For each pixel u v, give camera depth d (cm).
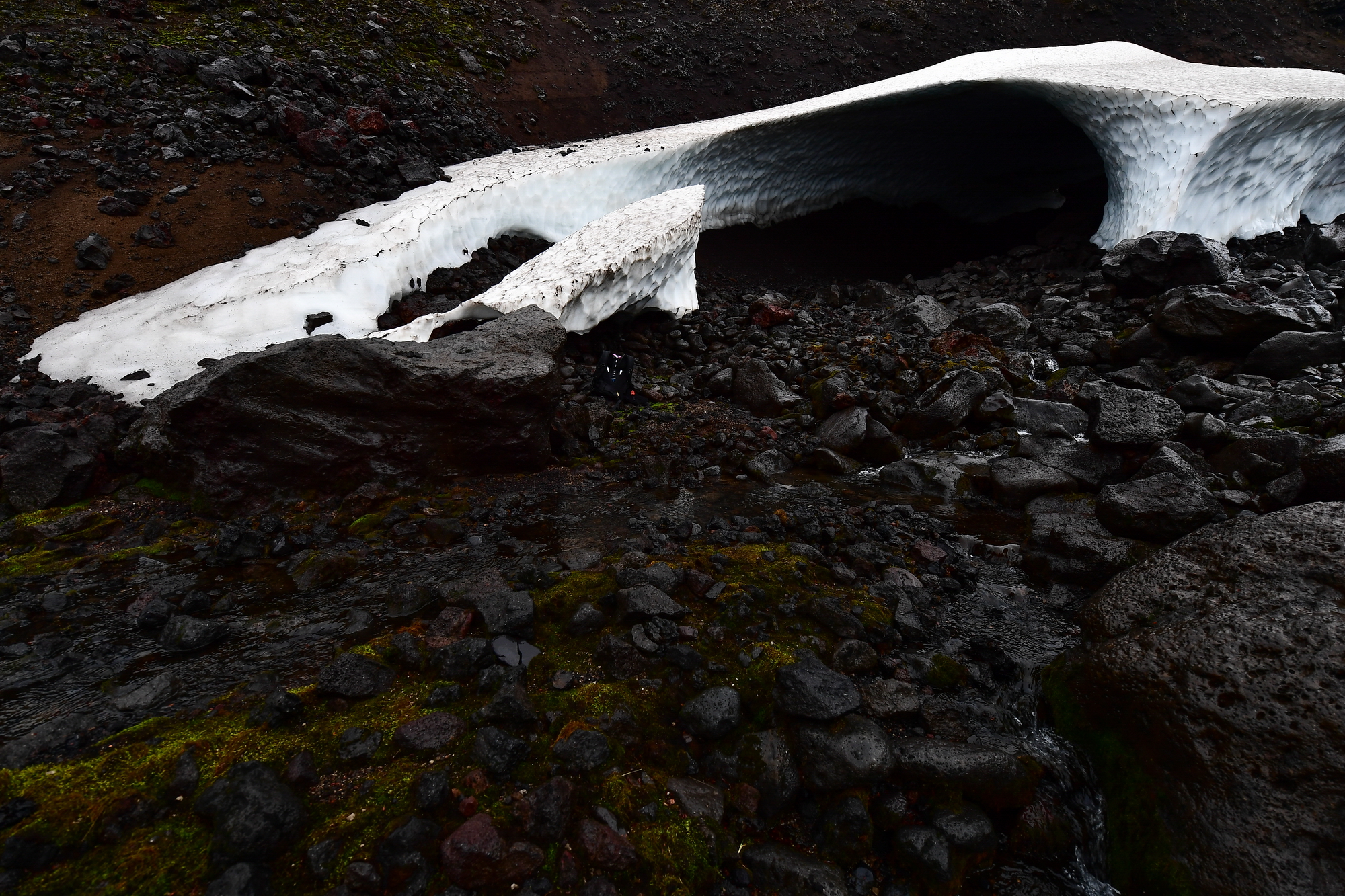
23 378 774
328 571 506
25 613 453
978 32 2945
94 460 625
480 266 1202
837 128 1789
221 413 579
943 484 681
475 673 383
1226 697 333
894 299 1355
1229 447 609
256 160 1212
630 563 479
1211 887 301
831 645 427
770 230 1936
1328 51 3064
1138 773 352
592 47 2367
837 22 2848
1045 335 1023
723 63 2509
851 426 766
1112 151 1437
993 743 371
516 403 666
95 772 312
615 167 1455
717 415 866
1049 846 339
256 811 281
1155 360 866
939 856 313
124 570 513
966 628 467
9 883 266
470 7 2216
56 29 1321
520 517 604
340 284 959
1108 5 3106
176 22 1498
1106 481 646
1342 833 286
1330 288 976
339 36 1728
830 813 333
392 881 277
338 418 615
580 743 329
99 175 1082
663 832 306
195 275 982
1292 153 1319
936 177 2244
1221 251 1043
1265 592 367
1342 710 304
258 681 381
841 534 573
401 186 1317
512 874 280
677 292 1197
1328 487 507
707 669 391
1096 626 427
